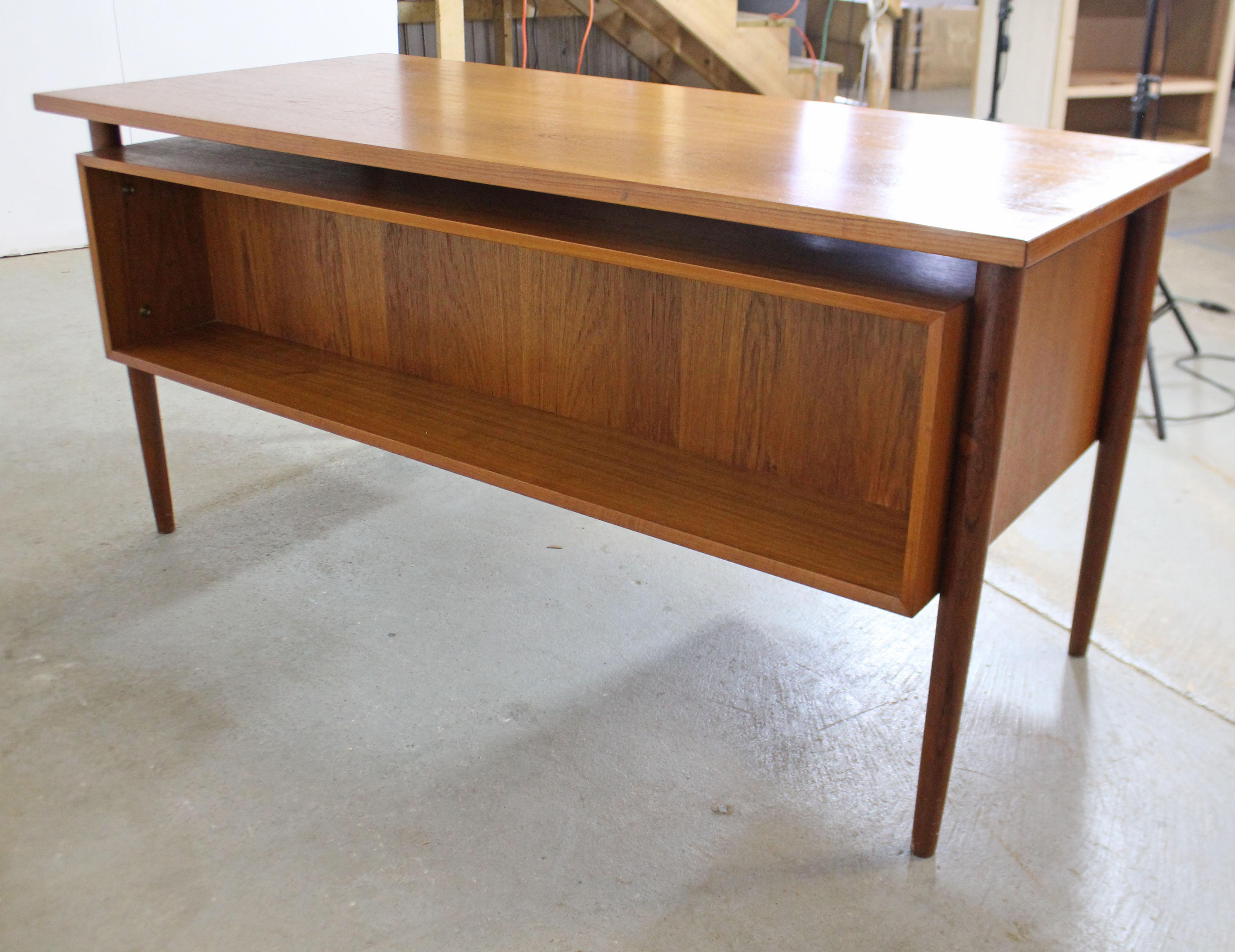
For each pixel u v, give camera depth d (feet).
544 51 15.93
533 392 5.40
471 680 5.33
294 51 13.00
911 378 4.15
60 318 9.97
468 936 3.91
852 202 3.43
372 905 4.04
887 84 15.10
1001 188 3.67
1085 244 4.08
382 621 5.78
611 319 4.96
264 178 5.10
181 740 4.88
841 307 3.47
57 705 5.09
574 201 4.67
